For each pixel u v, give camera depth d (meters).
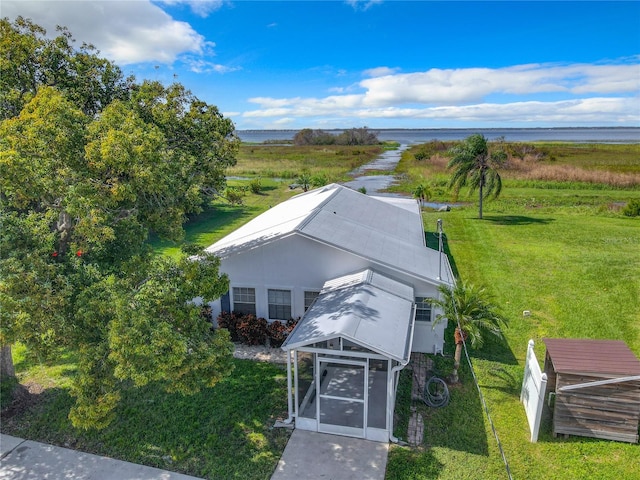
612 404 9.41
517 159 60.53
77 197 8.04
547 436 9.87
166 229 10.46
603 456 9.22
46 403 11.05
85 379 8.07
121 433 10.02
